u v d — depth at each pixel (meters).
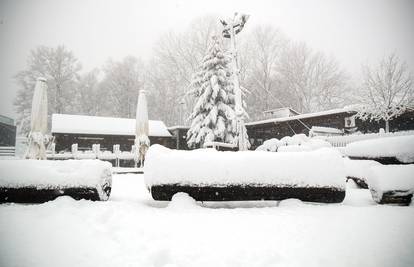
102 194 5.71
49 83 47.50
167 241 3.44
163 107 51.12
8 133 41.94
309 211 5.00
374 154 9.28
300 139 17.55
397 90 24.95
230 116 24.27
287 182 5.48
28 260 2.93
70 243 3.39
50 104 47.53
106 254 3.09
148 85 54.28
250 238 3.56
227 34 16.28
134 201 6.21
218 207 5.73
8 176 5.33
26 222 4.14
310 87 49.03
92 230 3.86
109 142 27.42
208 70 26.44
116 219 4.33
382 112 23.45
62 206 5.07
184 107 49.84
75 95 51.72
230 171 5.46
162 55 48.88
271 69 48.62
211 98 25.59
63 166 5.66
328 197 5.56
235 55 15.74
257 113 45.56
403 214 4.77
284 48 49.09
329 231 3.84
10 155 32.62
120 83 53.66
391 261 2.94
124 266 2.81
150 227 3.95
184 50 47.84
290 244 3.37
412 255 3.08
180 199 5.36
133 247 3.27
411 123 23.22
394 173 5.84
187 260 2.92
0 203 5.45
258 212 4.91
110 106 54.66
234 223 4.20
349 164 8.84
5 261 2.90
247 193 5.50
